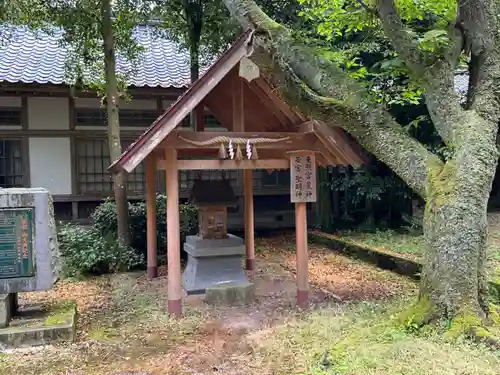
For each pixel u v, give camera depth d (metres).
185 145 5.72
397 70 7.95
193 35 10.30
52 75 10.70
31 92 10.94
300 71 5.04
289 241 11.81
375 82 9.58
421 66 4.82
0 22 8.58
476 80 4.66
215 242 6.92
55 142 11.26
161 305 6.40
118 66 11.88
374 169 11.72
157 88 11.07
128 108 11.79
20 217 5.20
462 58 5.62
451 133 4.52
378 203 12.44
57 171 11.27
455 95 4.66
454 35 4.77
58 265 5.59
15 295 5.59
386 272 8.29
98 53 9.62
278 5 10.36
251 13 4.87
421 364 3.50
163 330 5.34
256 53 4.67
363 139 4.89
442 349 3.74
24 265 5.20
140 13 9.80
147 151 5.27
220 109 7.29
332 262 9.21
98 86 9.51
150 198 8.20
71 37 9.17
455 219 4.17
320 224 12.55
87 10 8.74
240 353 4.51
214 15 10.02
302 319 5.35
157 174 11.98
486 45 4.54
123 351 4.73
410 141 4.72
